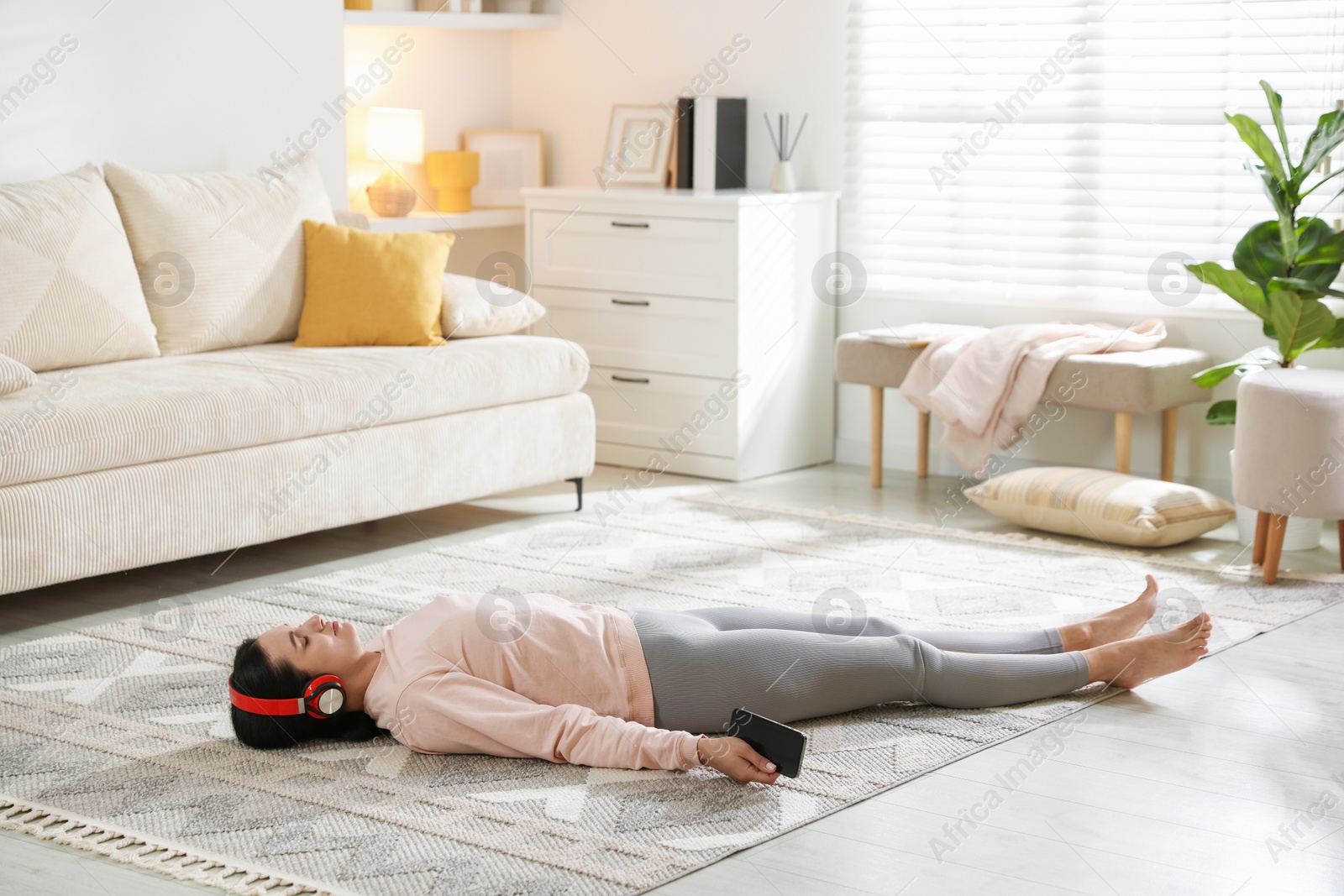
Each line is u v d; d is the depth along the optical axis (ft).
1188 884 6.15
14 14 12.09
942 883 6.16
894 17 15.03
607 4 17.04
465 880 6.16
